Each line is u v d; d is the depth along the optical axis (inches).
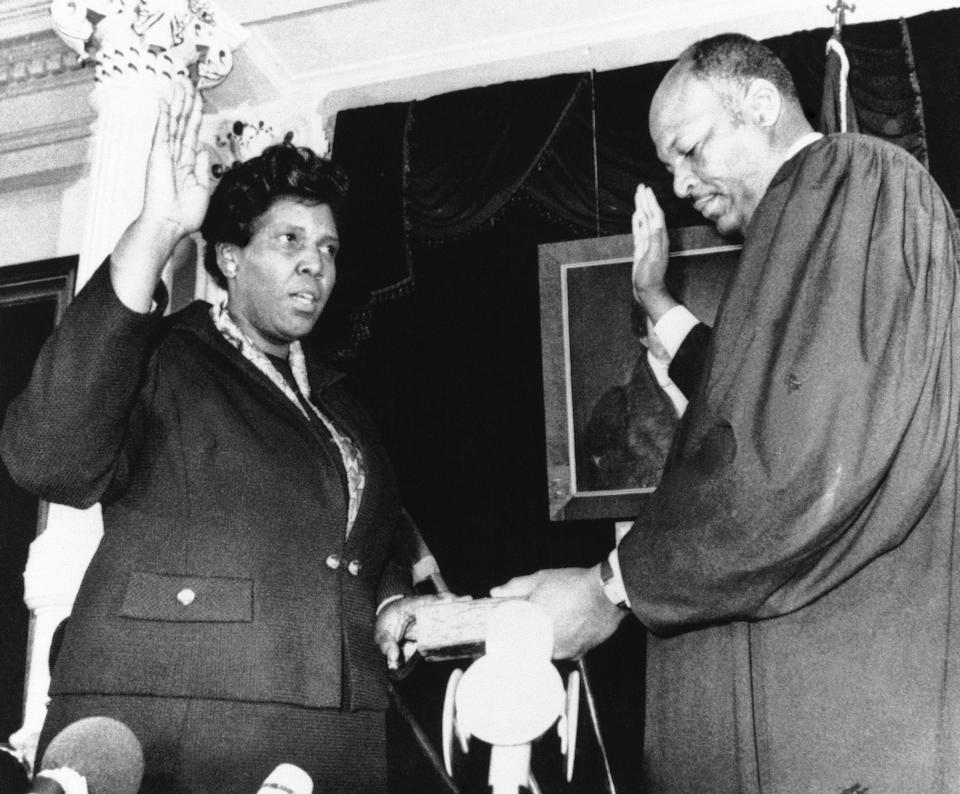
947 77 190.7
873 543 79.0
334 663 89.9
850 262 82.2
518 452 204.2
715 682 82.9
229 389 97.0
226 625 87.0
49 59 224.5
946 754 74.7
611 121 209.6
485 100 214.5
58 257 230.2
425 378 209.8
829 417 77.5
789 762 78.0
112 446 86.8
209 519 90.4
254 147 221.1
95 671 84.7
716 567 78.8
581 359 205.0
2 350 228.1
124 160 175.6
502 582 198.2
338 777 89.4
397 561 117.0
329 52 218.2
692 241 200.8
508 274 210.8
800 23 204.7
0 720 206.4
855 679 78.2
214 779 83.7
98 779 57.1
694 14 208.2
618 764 179.2
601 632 88.0
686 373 115.6
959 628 77.4
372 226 212.5
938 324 80.8
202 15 187.8
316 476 96.2
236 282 107.4
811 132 98.4
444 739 60.9
